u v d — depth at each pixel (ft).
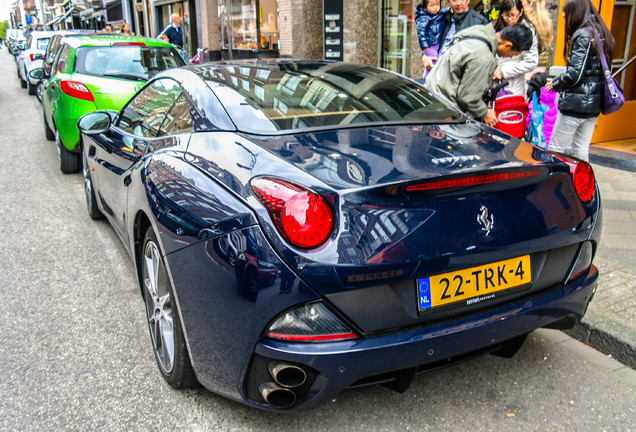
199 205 6.95
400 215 6.23
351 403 8.00
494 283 6.90
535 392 8.25
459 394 8.21
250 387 6.56
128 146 10.62
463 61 13.19
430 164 6.88
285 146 7.38
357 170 6.59
